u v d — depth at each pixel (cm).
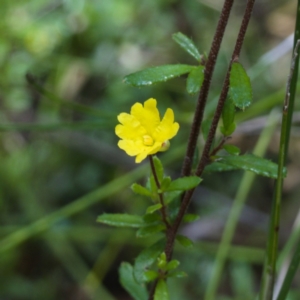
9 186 72
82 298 66
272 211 39
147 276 37
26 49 75
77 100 79
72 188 75
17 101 73
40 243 69
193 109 74
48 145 77
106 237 64
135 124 36
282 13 91
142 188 37
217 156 37
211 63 36
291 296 55
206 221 70
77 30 80
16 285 64
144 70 36
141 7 84
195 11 84
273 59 56
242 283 62
